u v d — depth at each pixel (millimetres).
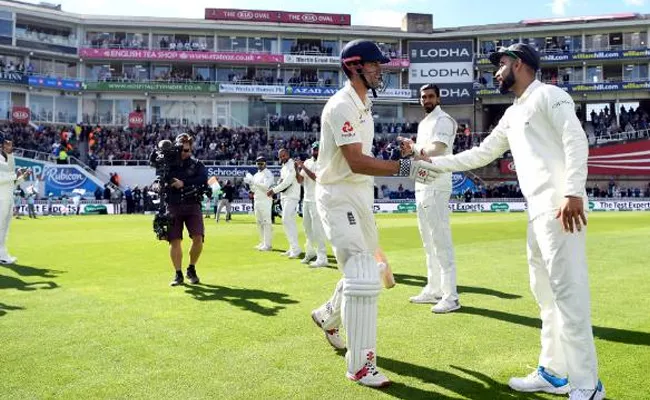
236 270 8102
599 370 3594
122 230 16172
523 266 8375
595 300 5746
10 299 5879
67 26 41219
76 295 6102
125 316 5086
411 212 32719
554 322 3350
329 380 3428
